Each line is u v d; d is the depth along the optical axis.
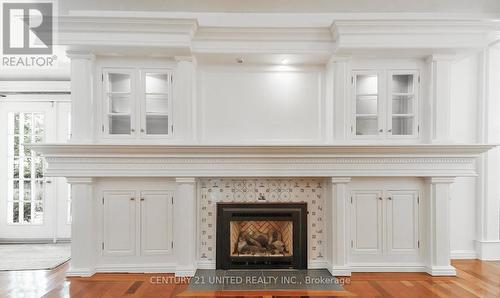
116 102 4.00
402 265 3.86
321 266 3.95
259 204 3.89
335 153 3.67
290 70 4.14
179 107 3.81
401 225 3.88
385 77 3.93
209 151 3.65
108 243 3.83
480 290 3.31
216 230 3.91
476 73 4.39
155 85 3.98
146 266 3.83
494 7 3.79
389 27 3.59
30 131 5.49
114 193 3.84
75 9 3.86
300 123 4.12
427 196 3.86
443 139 3.79
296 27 3.69
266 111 4.12
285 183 3.98
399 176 3.79
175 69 3.91
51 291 3.29
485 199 4.33
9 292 3.27
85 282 3.53
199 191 3.96
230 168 3.71
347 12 4.00
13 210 5.49
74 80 3.74
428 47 3.63
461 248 4.38
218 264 3.88
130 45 3.58
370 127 4.00
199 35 3.74
